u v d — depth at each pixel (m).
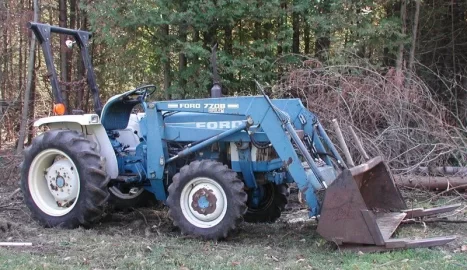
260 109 5.50
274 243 5.46
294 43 14.09
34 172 6.33
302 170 5.28
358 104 9.00
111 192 6.73
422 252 4.88
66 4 16.41
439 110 9.34
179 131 6.01
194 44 12.22
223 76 12.83
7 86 16.86
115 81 15.09
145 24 12.16
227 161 5.95
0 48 15.50
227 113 5.69
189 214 5.59
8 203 7.59
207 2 11.98
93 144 6.21
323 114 8.84
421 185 8.09
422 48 13.91
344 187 4.91
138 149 6.37
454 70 13.45
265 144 5.64
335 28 12.05
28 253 4.97
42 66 17.70
